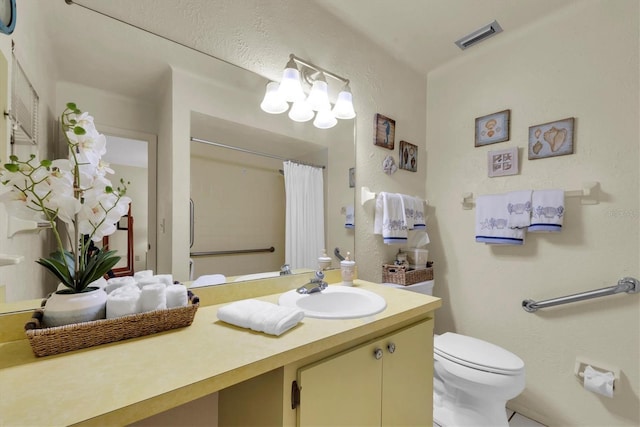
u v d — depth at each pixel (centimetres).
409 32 167
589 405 143
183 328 82
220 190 117
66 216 70
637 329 132
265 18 128
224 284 115
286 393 69
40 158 79
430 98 210
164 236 103
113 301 75
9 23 66
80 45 89
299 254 140
